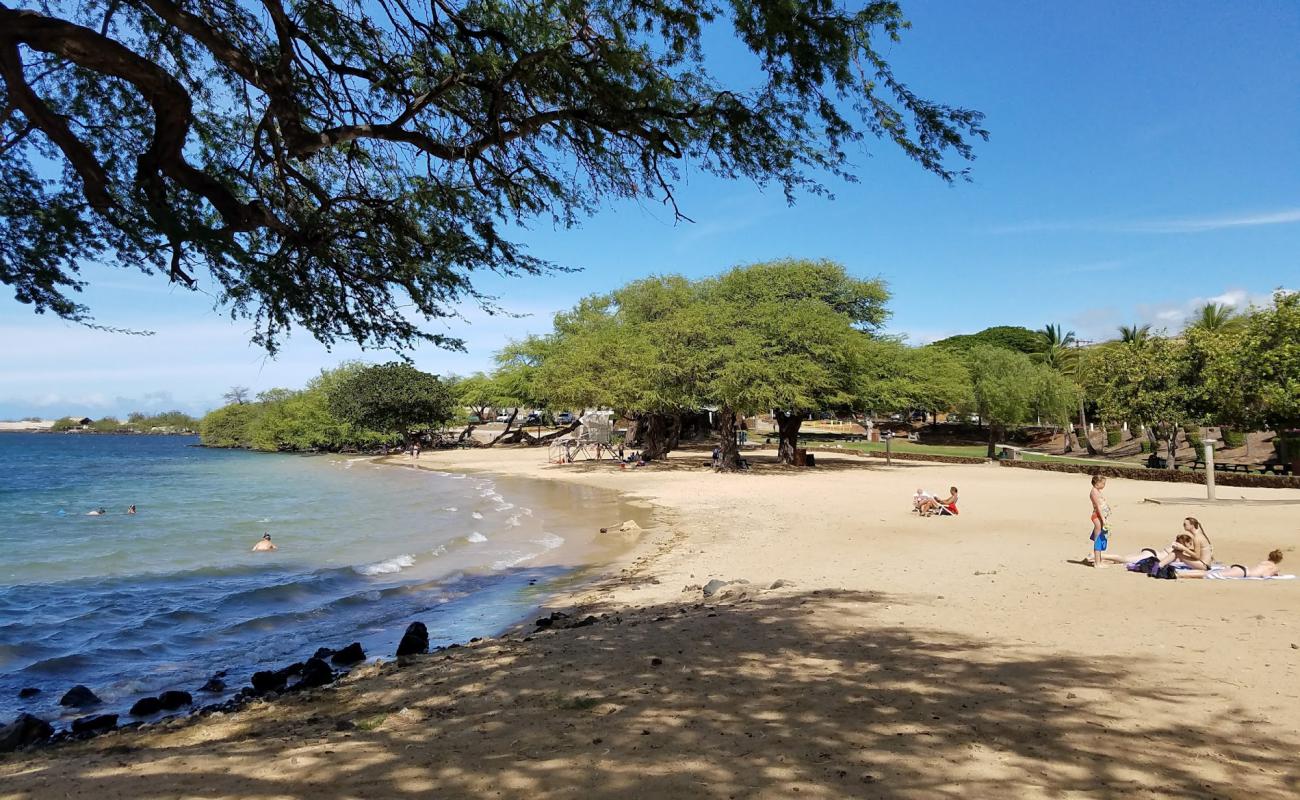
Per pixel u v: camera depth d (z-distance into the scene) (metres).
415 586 13.21
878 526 18.42
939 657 6.71
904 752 4.41
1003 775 4.06
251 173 6.40
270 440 93.56
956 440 72.00
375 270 6.78
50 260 5.54
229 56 5.21
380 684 6.81
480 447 80.12
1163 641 7.19
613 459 50.22
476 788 3.99
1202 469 31.11
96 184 4.89
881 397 41.69
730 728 4.91
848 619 8.45
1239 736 4.65
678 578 12.89
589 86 5.88
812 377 35.97
